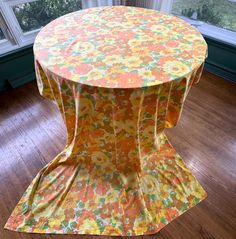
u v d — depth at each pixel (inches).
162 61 34.1
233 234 42.1
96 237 41.5
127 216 43.4
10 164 54.7
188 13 88.0
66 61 34.3
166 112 37.5
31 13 77.2
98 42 39.1
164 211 44.6
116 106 32.2
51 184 48.5
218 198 47.3
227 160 55.0
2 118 68.1
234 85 79.7
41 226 42.6
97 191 47.1
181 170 51.4
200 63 33.9
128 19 47.3
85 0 85.1
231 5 74.2
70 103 37.1
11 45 76.3
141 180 48.4
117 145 40.6
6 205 46.6
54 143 59.9
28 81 83.4
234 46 74.5
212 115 67.9
